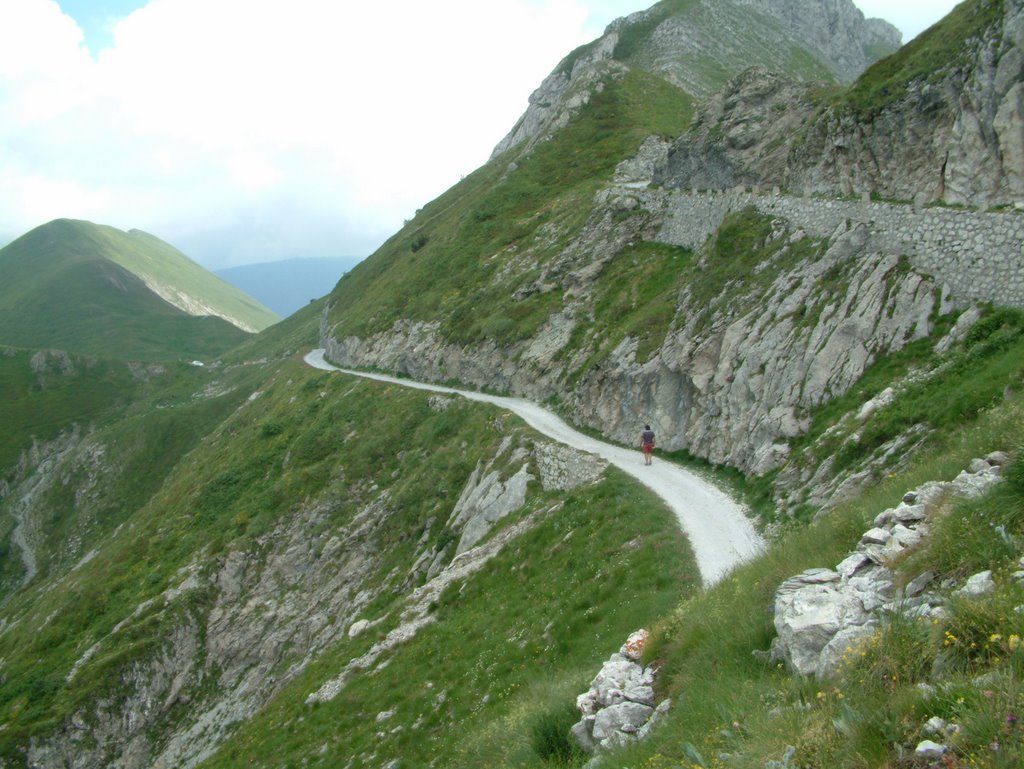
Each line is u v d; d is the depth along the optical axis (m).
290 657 50.00
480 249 86.19
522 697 19.03
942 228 26.88
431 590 34.69
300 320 176.75
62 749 49.16
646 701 11.85
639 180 82.12
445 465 51.66
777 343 30.88
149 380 172.38
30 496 128.50
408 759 21.47
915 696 6.88
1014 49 26.09
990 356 21.80
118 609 59.97
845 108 34.75
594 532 28.56
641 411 38.56
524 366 56.75
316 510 58.94
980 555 8.93
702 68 125.94
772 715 8.33
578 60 144.38
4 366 167.50
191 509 69.81
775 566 13.30
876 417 23.14
